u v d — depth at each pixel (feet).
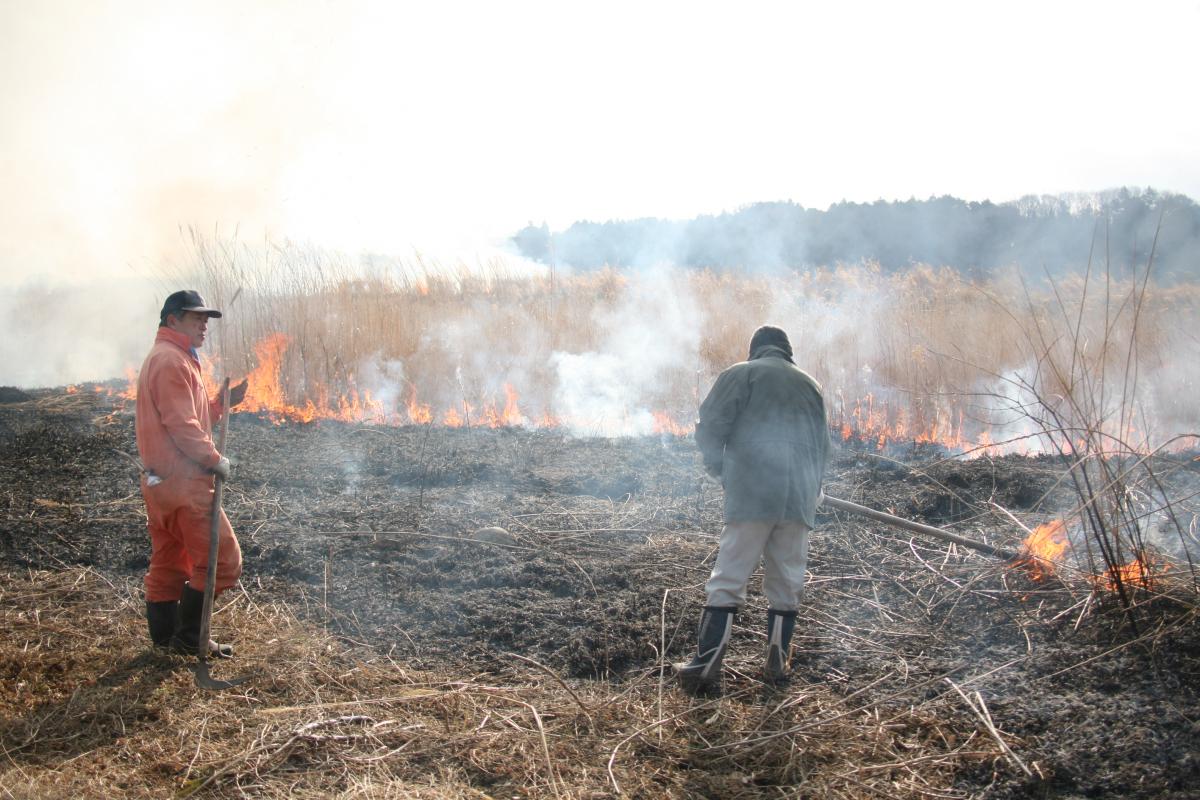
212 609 16.11
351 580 18.21
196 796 10.93
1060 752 11.76
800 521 13.99
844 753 12.06
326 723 12.51
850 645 15.31
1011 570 16.94
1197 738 11.75
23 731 12.19
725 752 12.18
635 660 15.21
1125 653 13.93
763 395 14.17
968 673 14.10
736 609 14.23
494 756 11.94
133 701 13.07
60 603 16.79
